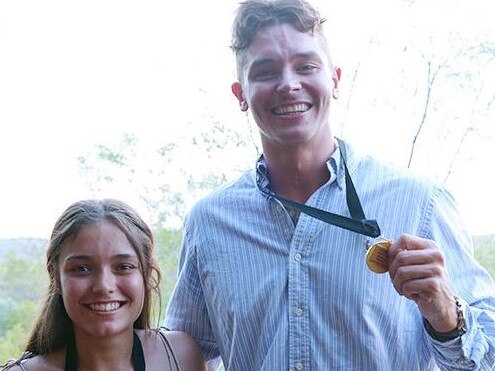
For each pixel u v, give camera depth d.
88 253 1.14
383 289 1.09
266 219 1.15
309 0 1.14
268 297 1.12
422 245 1.00
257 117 1.13
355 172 1.14
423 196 1.11
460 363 1.03
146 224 1.21
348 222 1.09
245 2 1.15
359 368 1.08
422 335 1.10
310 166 1.14
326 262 1.10
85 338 1.16
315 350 1.08
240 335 1.13
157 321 1.26
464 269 1.11
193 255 1.21
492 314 1.08
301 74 1.12
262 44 1.12
